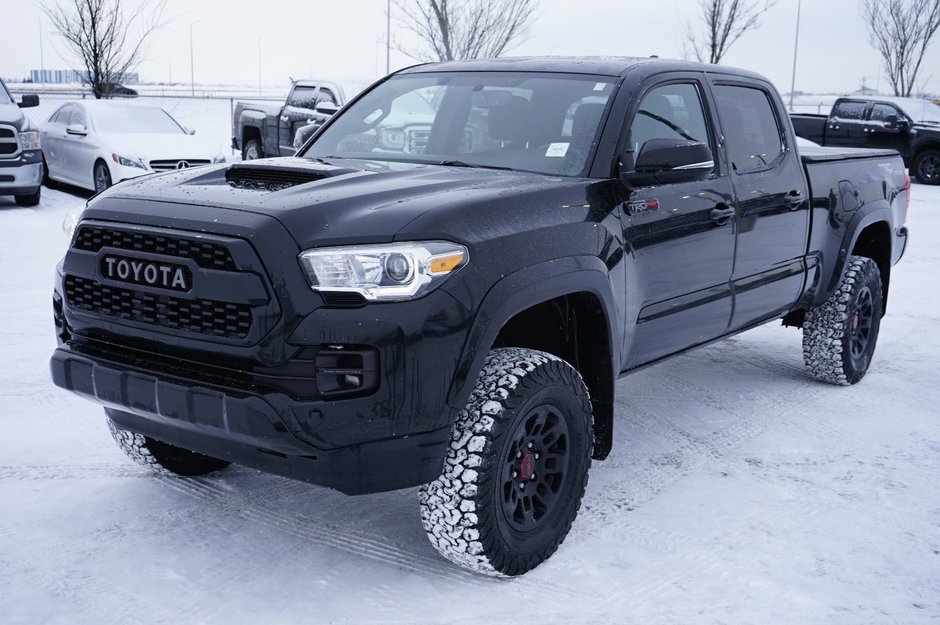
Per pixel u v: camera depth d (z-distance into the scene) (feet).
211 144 42.78
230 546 11.10
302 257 8.97
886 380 18.84
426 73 14.76
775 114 15.93
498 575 10.30
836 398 17.61
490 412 9.70
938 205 50.42
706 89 14.15
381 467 9.21
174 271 9.39
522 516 10.39
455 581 10.39
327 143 14.23
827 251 17.01
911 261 32.83
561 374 10.46
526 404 9.98
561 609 9.83
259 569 10.57
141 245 9.70
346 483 9.22
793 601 10.05
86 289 10.39
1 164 39.04
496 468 9.75
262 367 9.08
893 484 13.42
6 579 10.14
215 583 10.22
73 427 14.93
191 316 9.41
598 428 11.92
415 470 9.36
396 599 9.98
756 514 12.31
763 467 14.02
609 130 12.12
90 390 10.16
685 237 12.86
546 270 10.11
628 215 11.75
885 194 18.93
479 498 9.66
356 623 9.49
